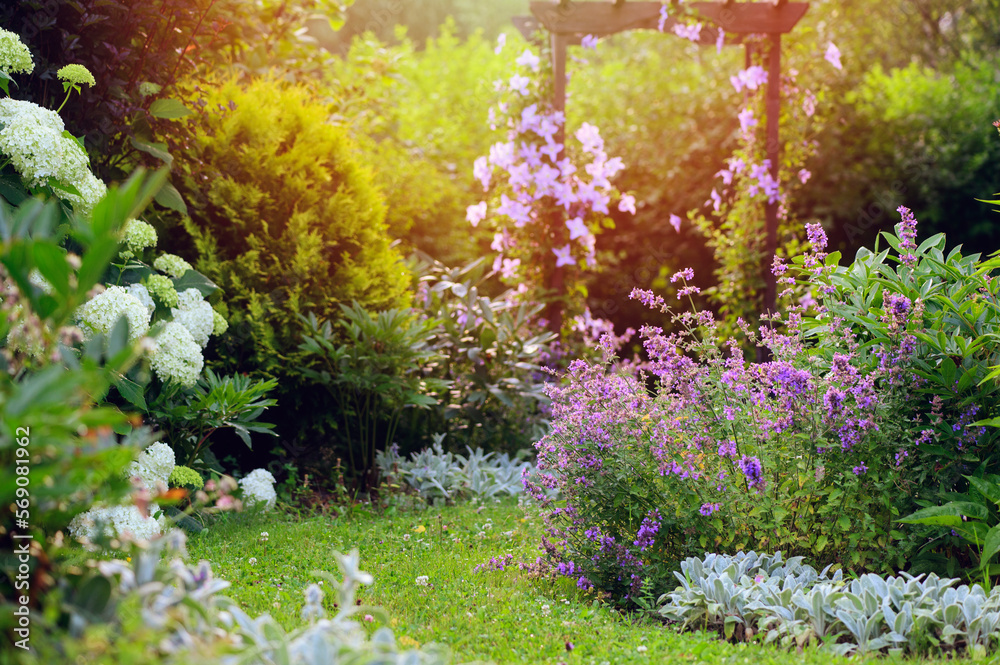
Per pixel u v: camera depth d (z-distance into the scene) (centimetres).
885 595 283
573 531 347
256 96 544
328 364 509
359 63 797
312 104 580
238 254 522
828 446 313
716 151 934
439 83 1026
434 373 589
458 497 511
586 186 670
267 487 448
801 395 318
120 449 180
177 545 185
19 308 191
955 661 248
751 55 712
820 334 392
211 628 183
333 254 555
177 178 501
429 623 282
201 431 404
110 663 160
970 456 323
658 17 651
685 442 340
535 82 664
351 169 572
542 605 305
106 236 165
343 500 481
